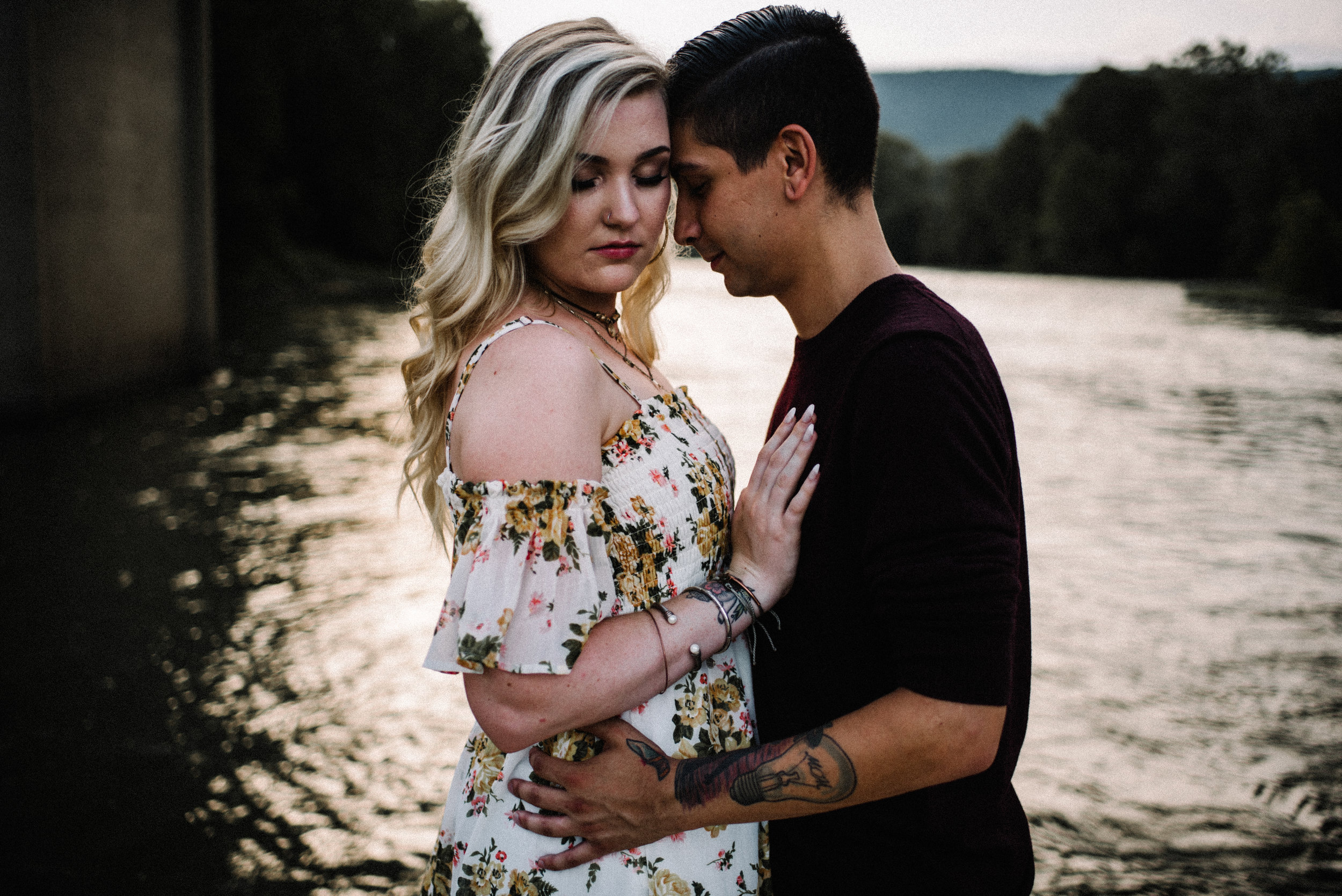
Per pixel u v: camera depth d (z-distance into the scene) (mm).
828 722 1448
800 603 1464
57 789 3463
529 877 1422
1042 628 5238
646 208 1435
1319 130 50156
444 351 1476
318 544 6219
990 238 75688
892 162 87750
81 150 10148
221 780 3570
